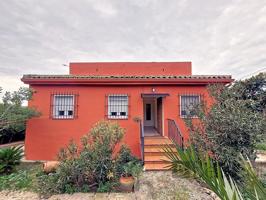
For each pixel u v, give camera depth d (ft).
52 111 24.99
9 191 15.08
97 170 15.98
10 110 20.61
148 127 38.04
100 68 42.78
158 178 17.54
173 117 25.64
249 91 29.84
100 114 25.34
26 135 24.40
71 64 42.88
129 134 24.99
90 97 25.54
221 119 15.51
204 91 25.80
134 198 13.92
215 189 5.59
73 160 16.15
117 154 20.26
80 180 15.71
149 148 22.12
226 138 15.28
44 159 24.17
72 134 24.80
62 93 25.27
